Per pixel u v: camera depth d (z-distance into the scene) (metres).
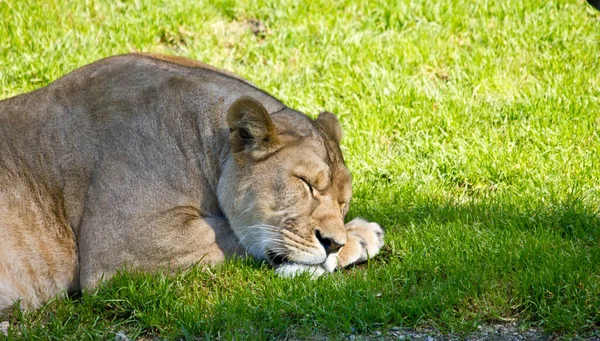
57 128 10.44
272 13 17.39
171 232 10.12
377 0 17.64
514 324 9.48
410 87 15.29
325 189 10.03
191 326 9.40
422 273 10.54
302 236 9.94
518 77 15.85
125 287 9.92
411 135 14.44
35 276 10.23
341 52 16.22
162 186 10.16
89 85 10.66
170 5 17.22
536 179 13.21
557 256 10.52
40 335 9.45
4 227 10.13
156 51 16.44
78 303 10.17
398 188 13.15
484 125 14.55
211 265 10.34
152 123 10.30
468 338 9.21
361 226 11.20
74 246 10.34
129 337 9.43
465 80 15.69
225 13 17.47
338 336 9.15
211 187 10.40
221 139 10.34
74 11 16.91
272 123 9.88
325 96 15.23
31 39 16.14
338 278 10.27
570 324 9.22
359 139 14.20
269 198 9.95
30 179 10.33
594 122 14.56
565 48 16.48
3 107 10.84
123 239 10.03
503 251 10.77
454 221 11.79
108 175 10.12
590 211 12.09
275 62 16.25
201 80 10.61
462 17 17.25
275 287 9.99
